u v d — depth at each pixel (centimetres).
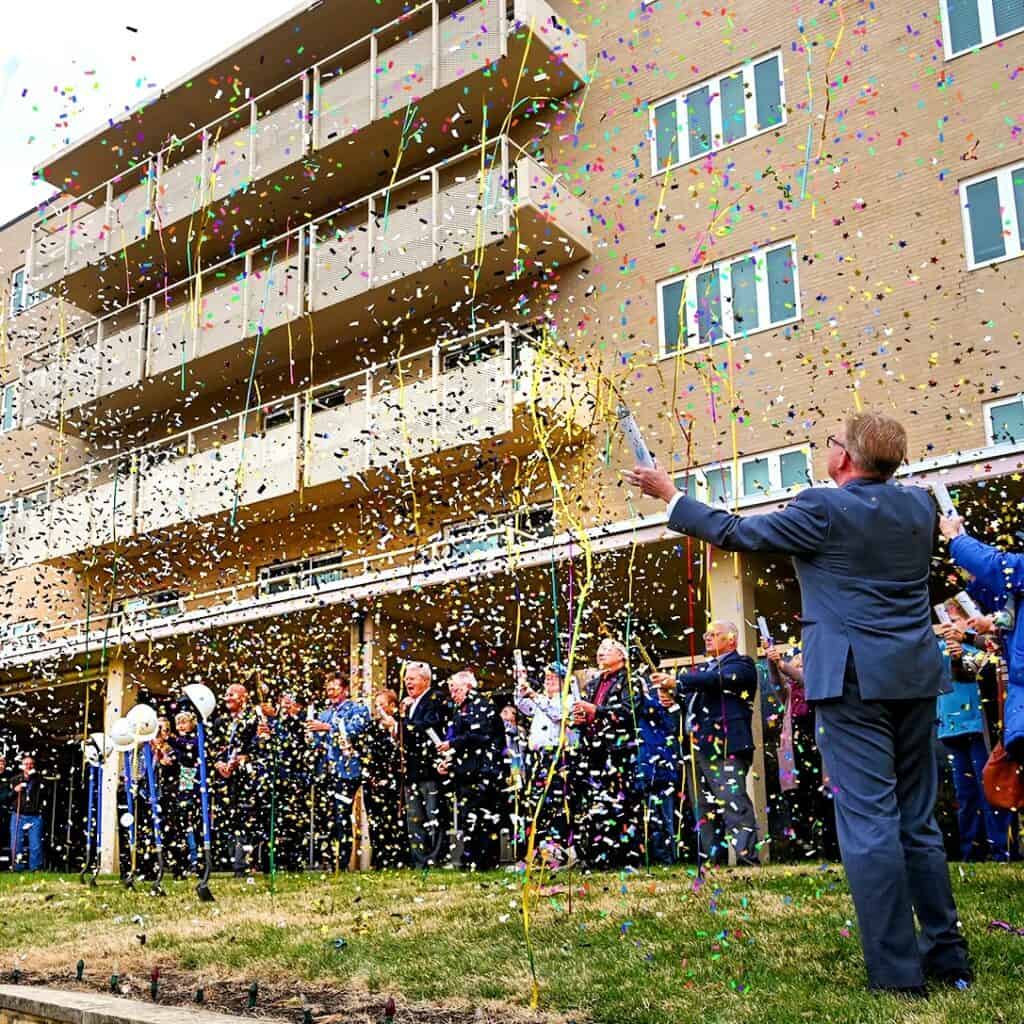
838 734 341
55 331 2069
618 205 1398
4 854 1452
